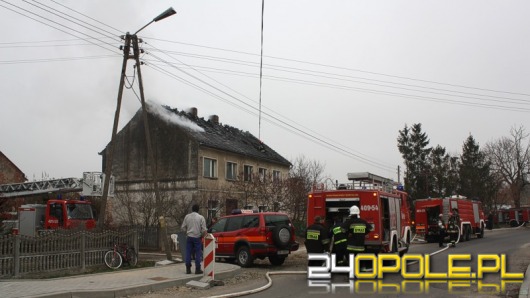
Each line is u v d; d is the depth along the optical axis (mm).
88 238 13688
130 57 17062
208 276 11305
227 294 9781
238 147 37375
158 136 33344
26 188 26125
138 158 33844
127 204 27703
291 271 13719
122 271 12820
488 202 57656
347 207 14344
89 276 11734
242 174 32344
